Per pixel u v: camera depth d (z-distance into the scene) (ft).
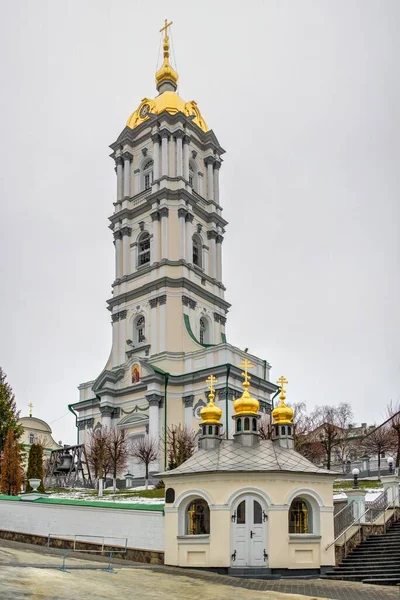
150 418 203.82
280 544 81.71
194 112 252.21
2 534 104.73
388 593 68.08
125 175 242.99
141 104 252.01
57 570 68.90
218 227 242.78
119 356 225.76
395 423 225.56
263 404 212.84
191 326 219.00
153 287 221.05
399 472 159.12
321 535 83.82
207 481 84.17
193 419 202.18
